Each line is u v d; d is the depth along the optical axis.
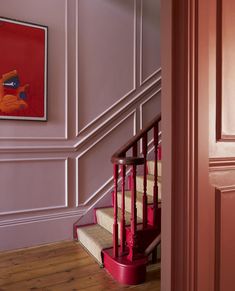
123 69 3.24
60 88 2.85
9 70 2.57
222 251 0.96
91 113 3.03
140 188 2.90
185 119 0.87
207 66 0.90
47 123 2.78
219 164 0.96
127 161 1.96
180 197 0.89
